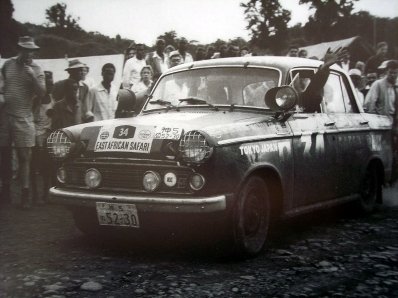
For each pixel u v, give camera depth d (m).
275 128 4.53
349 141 5.59
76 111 6.88
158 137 4.09
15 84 6.37
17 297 3.31
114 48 21.67
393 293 3.45
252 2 19.97
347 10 26.34
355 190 5.82
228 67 5.16
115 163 4.17
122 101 5.40
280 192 4.55
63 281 3.63
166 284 3.58
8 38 12.92
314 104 5.24
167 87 5.37
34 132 6.48
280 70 5.00
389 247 4.64
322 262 4.14
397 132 8.73
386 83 8.78
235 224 4.08
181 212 3.89
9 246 4.60
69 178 4.48
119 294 3.38
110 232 5.02
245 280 3.68
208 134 3.94
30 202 6.87
